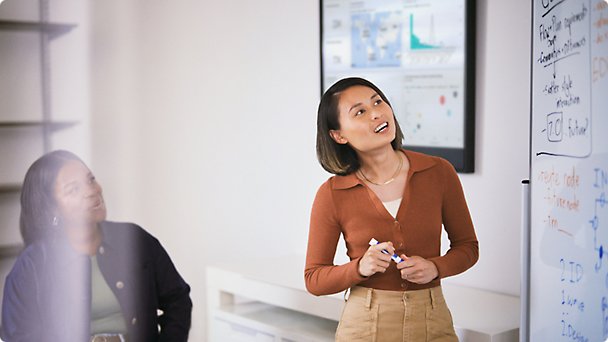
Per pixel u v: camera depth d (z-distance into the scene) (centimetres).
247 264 297
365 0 279
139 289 203
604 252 135
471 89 249
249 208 331
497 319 218
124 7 347
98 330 197
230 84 332
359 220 188
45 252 194
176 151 348
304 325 261
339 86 192
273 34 316
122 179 349
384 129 186
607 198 133
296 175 312
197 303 350
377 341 185
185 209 349
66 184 196
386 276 185
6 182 318
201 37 338
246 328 271
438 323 185
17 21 326
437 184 188
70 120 341
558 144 158
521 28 236
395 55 271
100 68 344
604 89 133
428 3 258
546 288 166
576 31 147
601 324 136
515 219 242
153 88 349
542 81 168
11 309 191
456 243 193
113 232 204
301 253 313
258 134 325
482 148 250
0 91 324
